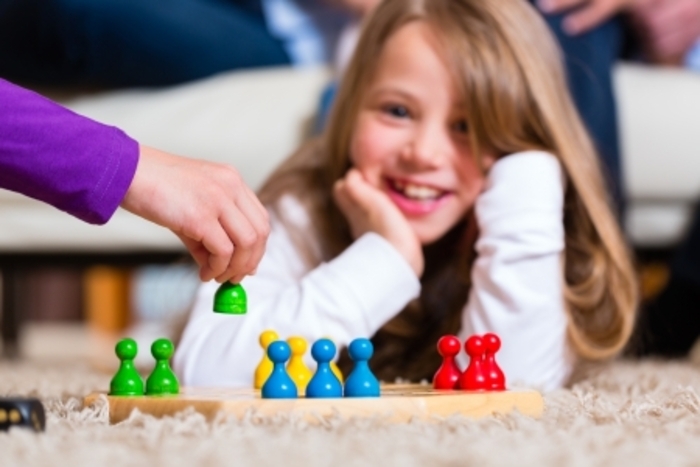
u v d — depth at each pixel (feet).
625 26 5.43
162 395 2.94
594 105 4.75
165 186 2.82
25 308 8.02
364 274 3.51
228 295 2.95
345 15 5.72
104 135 2.80
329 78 5.13
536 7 4.90
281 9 5.79
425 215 3.84
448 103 3.80
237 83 5.14
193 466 2.29
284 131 4.96
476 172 3.84
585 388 3.62
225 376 3.38
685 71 5.51
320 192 4.00
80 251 5.12
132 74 5.15
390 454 2.36
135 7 5.01
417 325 3.94
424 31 3.86
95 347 8.79
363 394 2.86
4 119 2.71
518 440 2.48
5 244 5.09
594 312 3.87
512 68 3.86
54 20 4.89
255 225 2.91
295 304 3.46
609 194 4.60
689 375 3.98
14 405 2.52
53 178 2.74
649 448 2.44
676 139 5.20
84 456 2.33
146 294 10.52
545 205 3.69
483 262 3.67
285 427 2.59
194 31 5.21
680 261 5.15
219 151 4.94
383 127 3.85
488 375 3.10
